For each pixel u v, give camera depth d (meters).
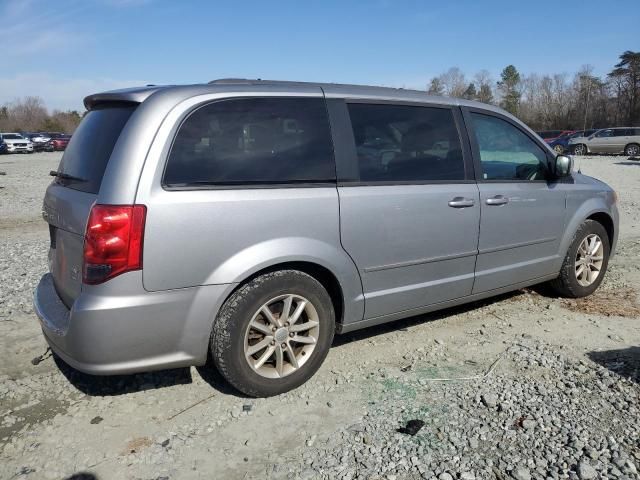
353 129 3.61
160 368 3.05
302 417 3.16
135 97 3.10
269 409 3.25
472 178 4.18
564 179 4.94
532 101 80.12
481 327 4.48
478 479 2.60
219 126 3.14
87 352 2.88
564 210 4.85
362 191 3.56
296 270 3.36
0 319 4.76
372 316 3.76
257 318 3.25
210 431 3.04
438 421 3.08
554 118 74.69
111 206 2.83
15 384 3.59
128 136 2.94
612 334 4.29
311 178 3.38
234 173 3.13
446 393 3.40
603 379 3.52
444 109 4.14
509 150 4.52
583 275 5.14
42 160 32.25
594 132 32.03
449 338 4.25
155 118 2.98
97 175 3.03
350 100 3.65
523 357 3.88
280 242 3.22
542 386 3.45
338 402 3.32
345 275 3.53
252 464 2.75
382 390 3.45
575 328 4.44
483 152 4.30
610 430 2.96
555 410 3.17
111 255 2.82
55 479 2.67
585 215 5.00
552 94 77.69
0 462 2.80
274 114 3.33
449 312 4.82
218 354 3.17
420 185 3.86
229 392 3.46
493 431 2.98
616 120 69.31
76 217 3.00
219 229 3.04
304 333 3.49
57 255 3.36
